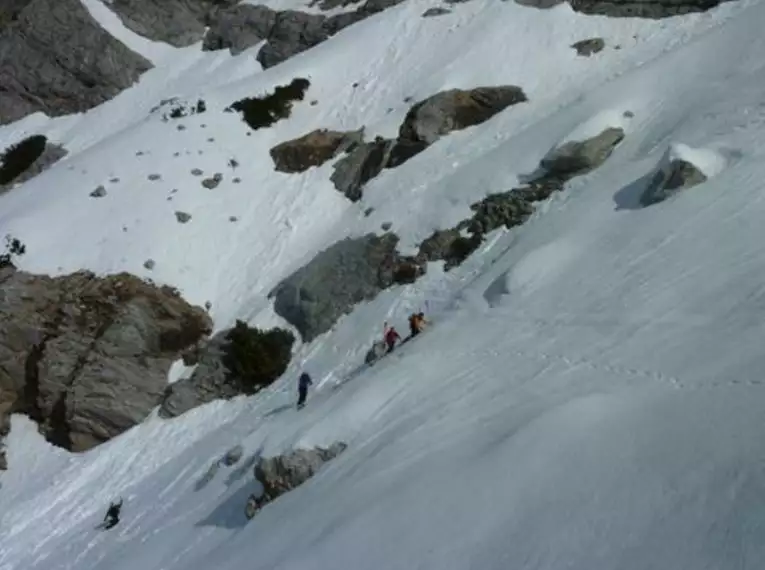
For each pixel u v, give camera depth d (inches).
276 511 853.2
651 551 492.4
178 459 1159.0
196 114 1689.2
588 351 828.0
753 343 693.9
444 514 638.5
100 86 1962.4
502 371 869.8
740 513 485.1
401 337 1157.7
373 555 633.6
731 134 1098.7
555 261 1056.2
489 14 1747.0
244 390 1247.5
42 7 2039.9
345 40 1820.9
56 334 1309.1
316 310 1282.0
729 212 944.9
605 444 626.2
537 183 1279.5
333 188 1515.7
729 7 1563.7
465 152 1446.9
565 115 1389.0
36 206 1508.4
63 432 1240.8
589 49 1583.4
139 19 2085.4
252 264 1425.9
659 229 990.4
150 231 1440.7
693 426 597.3
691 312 803.4
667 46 1521.9
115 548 1022.4
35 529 1119.6
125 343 1284.4
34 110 1971.0
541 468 635.5
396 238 1326.3
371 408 930.7
